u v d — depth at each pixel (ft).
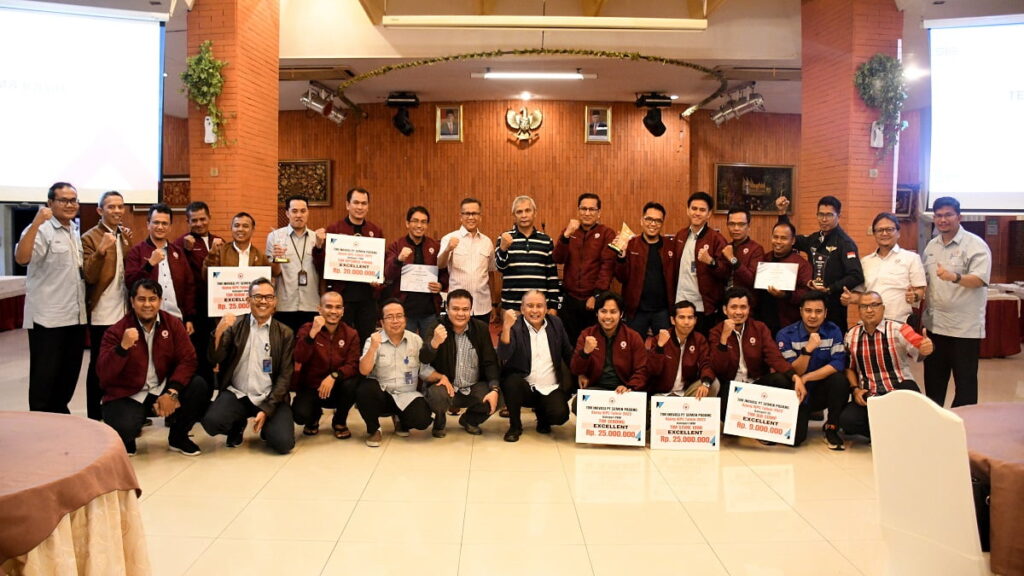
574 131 36.88
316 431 16.08
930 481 6.91
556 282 18.86
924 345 14.57
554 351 16.10
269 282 14.89
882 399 7.36
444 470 13.60
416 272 18.29
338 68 28.96
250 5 21.85
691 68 29.40
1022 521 6.87
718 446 15.08
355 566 9.50
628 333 15.85
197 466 13.73
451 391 15.52
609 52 26.73
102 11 16.26
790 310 17.30
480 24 21.70
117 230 15.97
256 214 22.34
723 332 15.62
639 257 18.52
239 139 21.20
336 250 17.25
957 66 16.72
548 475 13.32
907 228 37.09
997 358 28.43
